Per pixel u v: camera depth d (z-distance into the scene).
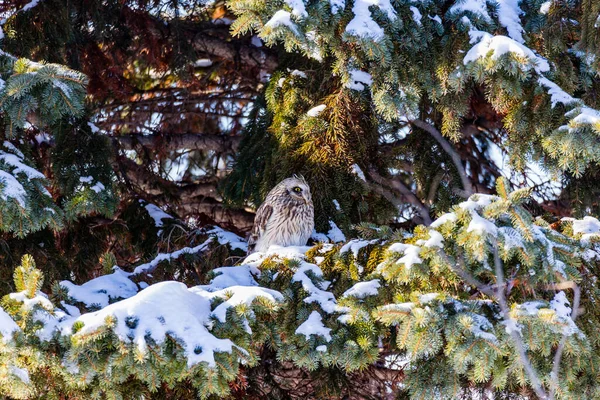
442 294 9.44
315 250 11.06
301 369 11.66
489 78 11.63
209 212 17.47
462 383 10.45
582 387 9.92
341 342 9.84
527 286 9.72
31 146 13.44
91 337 8.48
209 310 9.46
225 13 18.14
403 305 9.39
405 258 9.69
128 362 8.66
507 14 12.08
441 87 11.90
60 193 12.88
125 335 8.61
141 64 17.67
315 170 13.09
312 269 10.63
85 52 15.59
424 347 9.30
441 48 11.83
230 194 14.02
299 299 10.30
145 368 8.71
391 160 13.43
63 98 10.87
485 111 14.98
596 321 10.04
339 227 12.98
